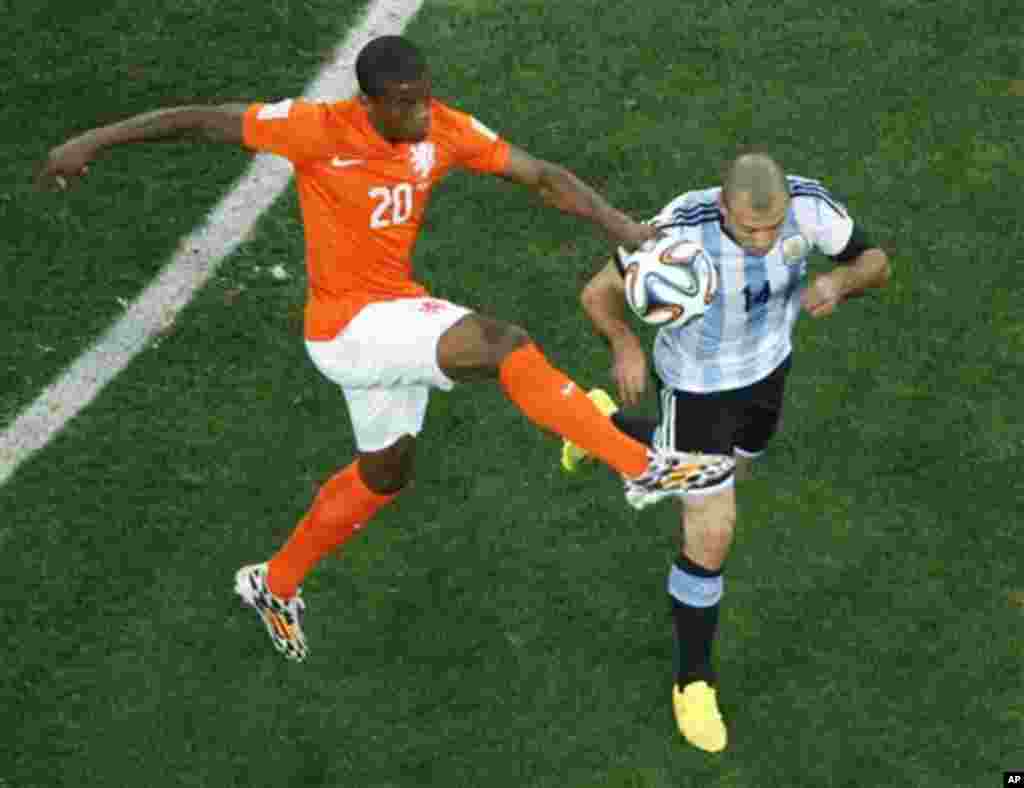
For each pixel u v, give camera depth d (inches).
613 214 874.1
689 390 931.3
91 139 826.8
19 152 1290.6
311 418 1114.1
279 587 952.9
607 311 912.3
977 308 1161.4
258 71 1349.7
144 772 930.1
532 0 1398.9
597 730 947.3
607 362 1142.3
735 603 1005.8
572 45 1362.0
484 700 961.5
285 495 1069.1
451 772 928.9
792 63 1339.8
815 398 1111.6
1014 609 991.6
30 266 1211.9
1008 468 1065.5
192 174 1277.1
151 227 1238.3
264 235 1234.0
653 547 1039.6
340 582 1023.0
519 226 1227.9
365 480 910.4
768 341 928.3
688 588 920.3
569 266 1200.8
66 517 1055.6
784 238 879.7
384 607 1008.9
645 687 968.3
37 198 1256.2
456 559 1032.2
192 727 949.8
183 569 1027.9
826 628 989.8
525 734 944.9
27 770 930.1
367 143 829.8
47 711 956.0
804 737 940.6
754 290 887.7
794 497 1057.5
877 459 1075.3
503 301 1178.6
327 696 965.2
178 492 1070.4
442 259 1206.9
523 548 1038.4
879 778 920.9
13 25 1386.6
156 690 966.4
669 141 1284.4
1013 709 946.7
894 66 1334.9
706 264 869.2
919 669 967.0
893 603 999.0
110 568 1027.3
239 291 1194.0
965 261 1192.8
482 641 989.8
